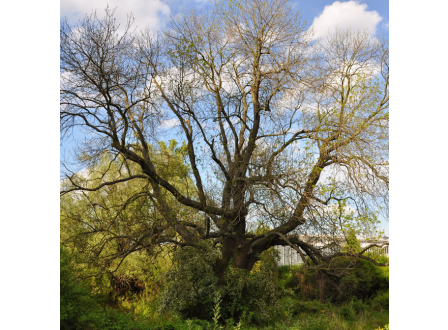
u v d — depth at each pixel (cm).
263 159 1213
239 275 1380
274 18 1432
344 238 1188
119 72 1129
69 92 1118
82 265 1155
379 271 2238
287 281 2223
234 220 1333
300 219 1166
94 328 777
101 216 1309
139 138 1400
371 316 1747
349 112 1244
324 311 1705
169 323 942
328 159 1271
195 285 1392
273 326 1226
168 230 1435
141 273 1839
